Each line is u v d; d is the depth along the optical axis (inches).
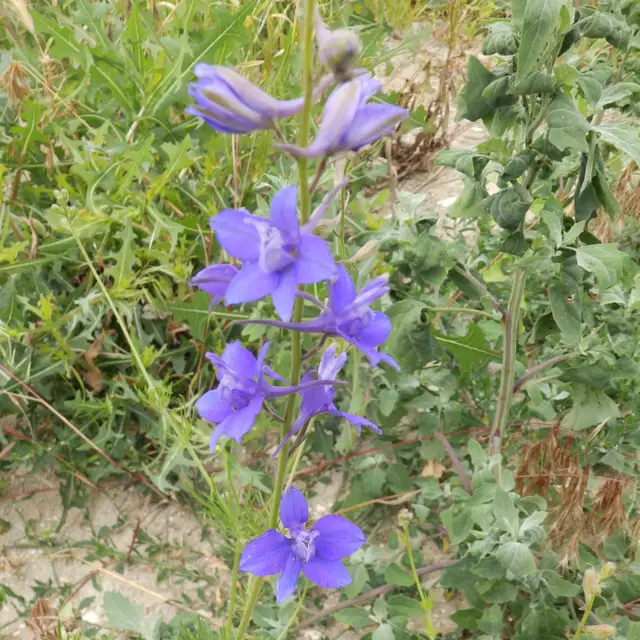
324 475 15.6
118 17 21.3
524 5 10.6
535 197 14.0
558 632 12.0
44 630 12.4
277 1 22.8
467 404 16.1
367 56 20.9
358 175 20.2
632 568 12.9
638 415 14.7
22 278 15.8
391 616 12.8
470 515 12.4
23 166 17.3
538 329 13.7
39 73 19.0
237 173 17.3
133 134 18.7
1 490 14.8
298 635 13.0
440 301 16.2
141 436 15.6
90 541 14.2
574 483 12.9
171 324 16.1
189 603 13.4
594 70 11.4
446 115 22.4
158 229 15.7
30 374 14.7
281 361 15.0
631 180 16.9
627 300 14.1
